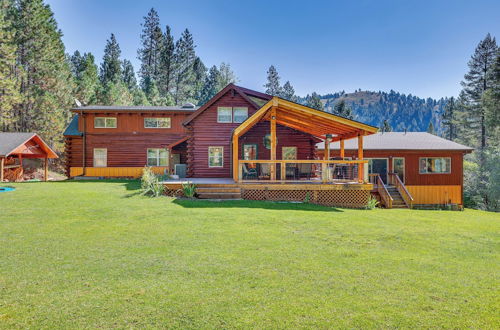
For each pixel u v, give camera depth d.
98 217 8.13
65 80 40.53
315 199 12.76
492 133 37.09
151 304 3.42
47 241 5.91
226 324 3.03
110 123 24.19
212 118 18.61
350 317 3.22
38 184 16.86
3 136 22.33
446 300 3.73
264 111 12.82
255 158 18.38
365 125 12.73
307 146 18.52
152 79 68.38
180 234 6.52
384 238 6.87
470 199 26.58
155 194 11.93
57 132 34.38
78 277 4.16
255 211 9.37
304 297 3.67
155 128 24.44
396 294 3.85
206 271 4.45
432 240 7.01
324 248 5.81
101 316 3.13
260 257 5.14
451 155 19.62
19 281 4.00
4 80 29.11
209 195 12.13
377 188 17.39
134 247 5.59
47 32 39.62
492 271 4.95
